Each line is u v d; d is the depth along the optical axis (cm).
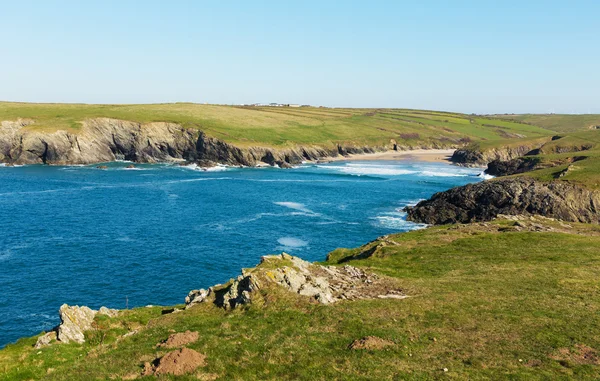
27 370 2350
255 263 6303
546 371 2041
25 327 4312
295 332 2508
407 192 12488
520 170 13250
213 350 2289
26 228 7850
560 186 8406
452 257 4578
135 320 3269
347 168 18238
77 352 2645
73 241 7169
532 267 3981
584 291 3256
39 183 12731
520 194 8431
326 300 3008
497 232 5594
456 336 2455
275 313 2795
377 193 12306
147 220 8712
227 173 16188
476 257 4506
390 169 17950
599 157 10919
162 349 2356
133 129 18512
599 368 2067
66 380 2077
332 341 2392
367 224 8694
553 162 12319
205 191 12225
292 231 8075
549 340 2386
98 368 2178
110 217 8881
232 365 2128
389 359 2166
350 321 2638
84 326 3017
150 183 13375
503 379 1967
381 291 3328
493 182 9194
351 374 2023
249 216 9250
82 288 5291
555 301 3017
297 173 16575
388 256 4853
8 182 12719
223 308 3048
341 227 8419
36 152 16738
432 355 2222
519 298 3098
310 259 6488
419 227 8512
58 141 16800
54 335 2867
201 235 7700
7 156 16750
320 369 2075
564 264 4062
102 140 18150
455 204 8975
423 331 2528
